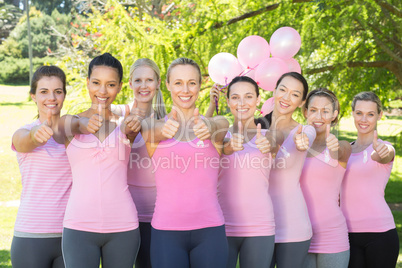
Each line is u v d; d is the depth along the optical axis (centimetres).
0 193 1095
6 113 2081
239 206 306
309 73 765
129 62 720
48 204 294
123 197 290
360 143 361
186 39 767
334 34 691
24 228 290
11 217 882
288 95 328
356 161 350
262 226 303
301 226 316
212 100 418
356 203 348
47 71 310
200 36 779
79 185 287
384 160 342
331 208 332
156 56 731
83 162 287
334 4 668
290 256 315
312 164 333
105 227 282
